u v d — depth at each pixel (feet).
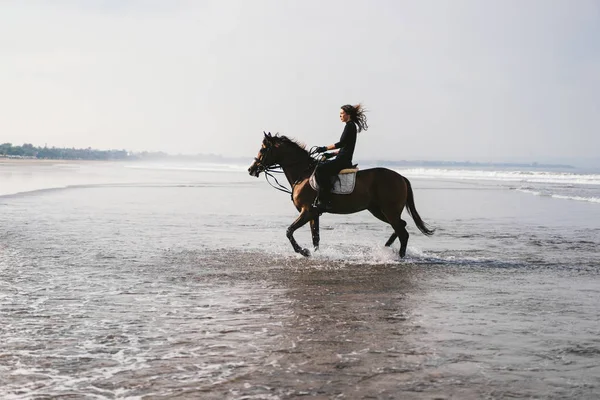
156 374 16.37
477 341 19.61
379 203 38.65
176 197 102.63
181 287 28.89
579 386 15.42
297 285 29.58
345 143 38.37
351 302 25.71
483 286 29.50
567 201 97.60
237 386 15.44
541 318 22.84
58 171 252.01
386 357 17.88
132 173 248.11
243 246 44.37
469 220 67.05
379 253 40.81
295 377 16.14
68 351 18.47
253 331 20.86
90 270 33.58
